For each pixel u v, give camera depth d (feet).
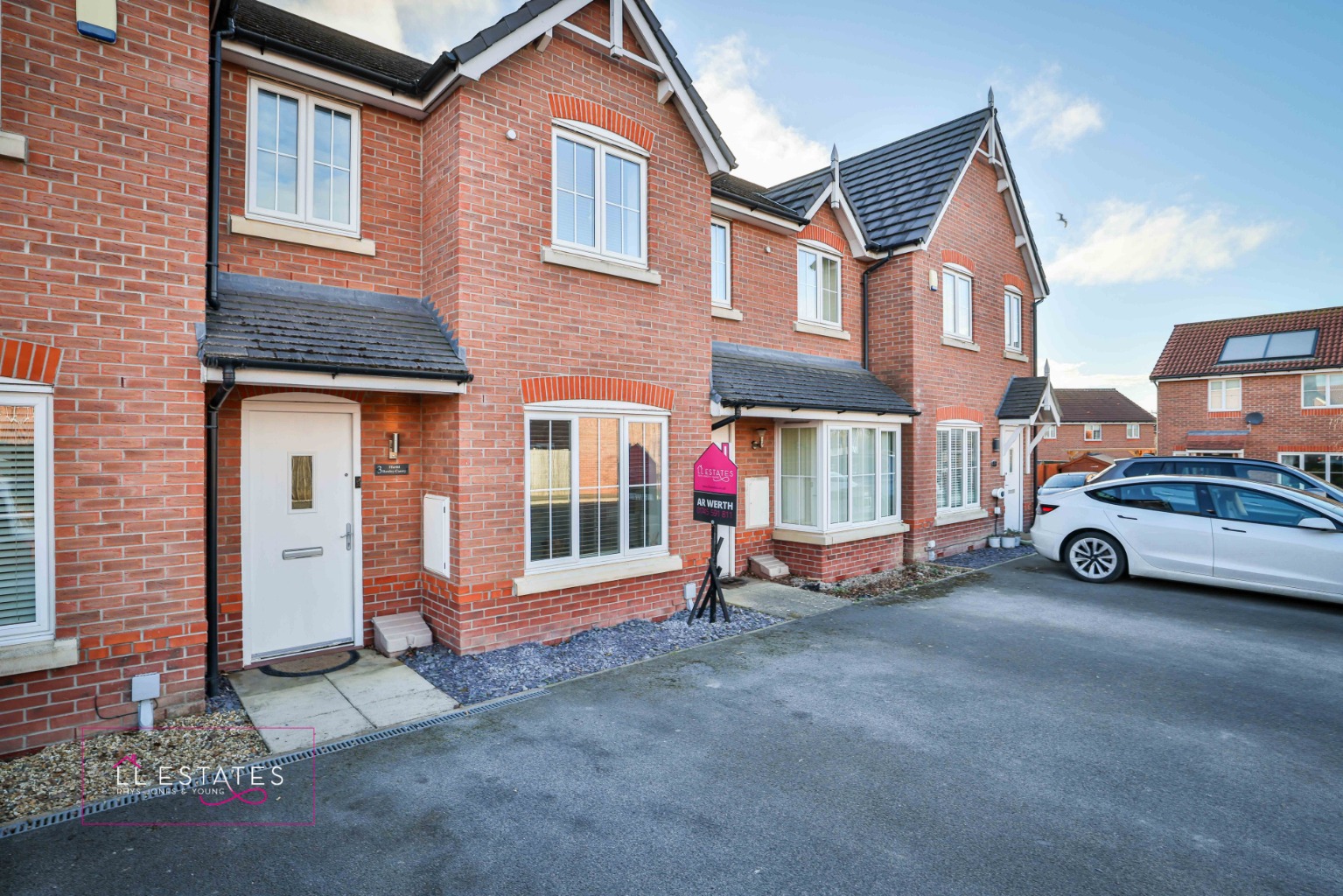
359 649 21.22
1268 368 79.00
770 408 28.32
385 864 10.86
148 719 15.44
